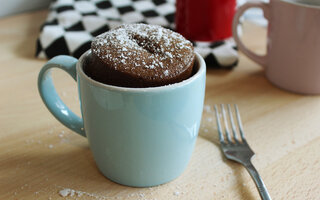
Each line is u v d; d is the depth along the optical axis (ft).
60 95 1.70
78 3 2.26
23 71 1.83
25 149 1.45
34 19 2.36
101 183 1.33
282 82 1.76
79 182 1.33
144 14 2.23
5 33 2.15
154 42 1.24
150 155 1.26
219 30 1.98
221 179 1.35
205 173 1.37
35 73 1.82
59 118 1.40
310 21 1.60
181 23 2.00
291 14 1.63
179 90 1.19
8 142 1.47
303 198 1.28
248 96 1.72
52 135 1.51
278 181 1.34
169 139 1.25
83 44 1.87
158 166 1.28
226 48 1.92
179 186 1.32
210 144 1.48
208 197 1.29
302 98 1.72
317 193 1.30
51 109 1.40
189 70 1.24
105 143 1.27
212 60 1.86
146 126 1.21
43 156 1.42
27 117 1.58
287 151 1.45
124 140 1.24
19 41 2.06
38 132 1.52
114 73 1.19
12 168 1.38
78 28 2.01
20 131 1.52
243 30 2.26
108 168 1.32
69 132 1.52
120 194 1.30
